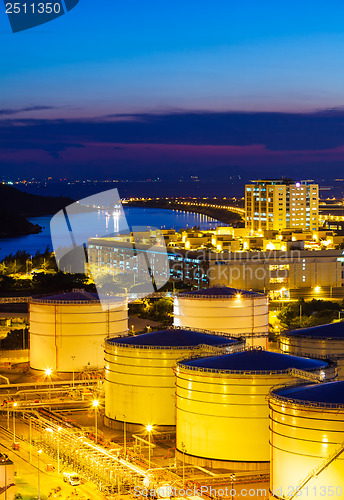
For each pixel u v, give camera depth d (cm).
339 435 9031
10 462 10062
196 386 11406
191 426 11494
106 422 13762
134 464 11338
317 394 9481
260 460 11188
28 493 10300
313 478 9112
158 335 13650
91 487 10600
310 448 9156
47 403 14362
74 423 13788
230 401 11194
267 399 9938
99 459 10944
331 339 14475
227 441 11238
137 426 13312
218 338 13838
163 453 12175
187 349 13150
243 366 11319
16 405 13838
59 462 11588
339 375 14275
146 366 13250
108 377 13725
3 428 13525
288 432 9325
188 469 11244
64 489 10488
